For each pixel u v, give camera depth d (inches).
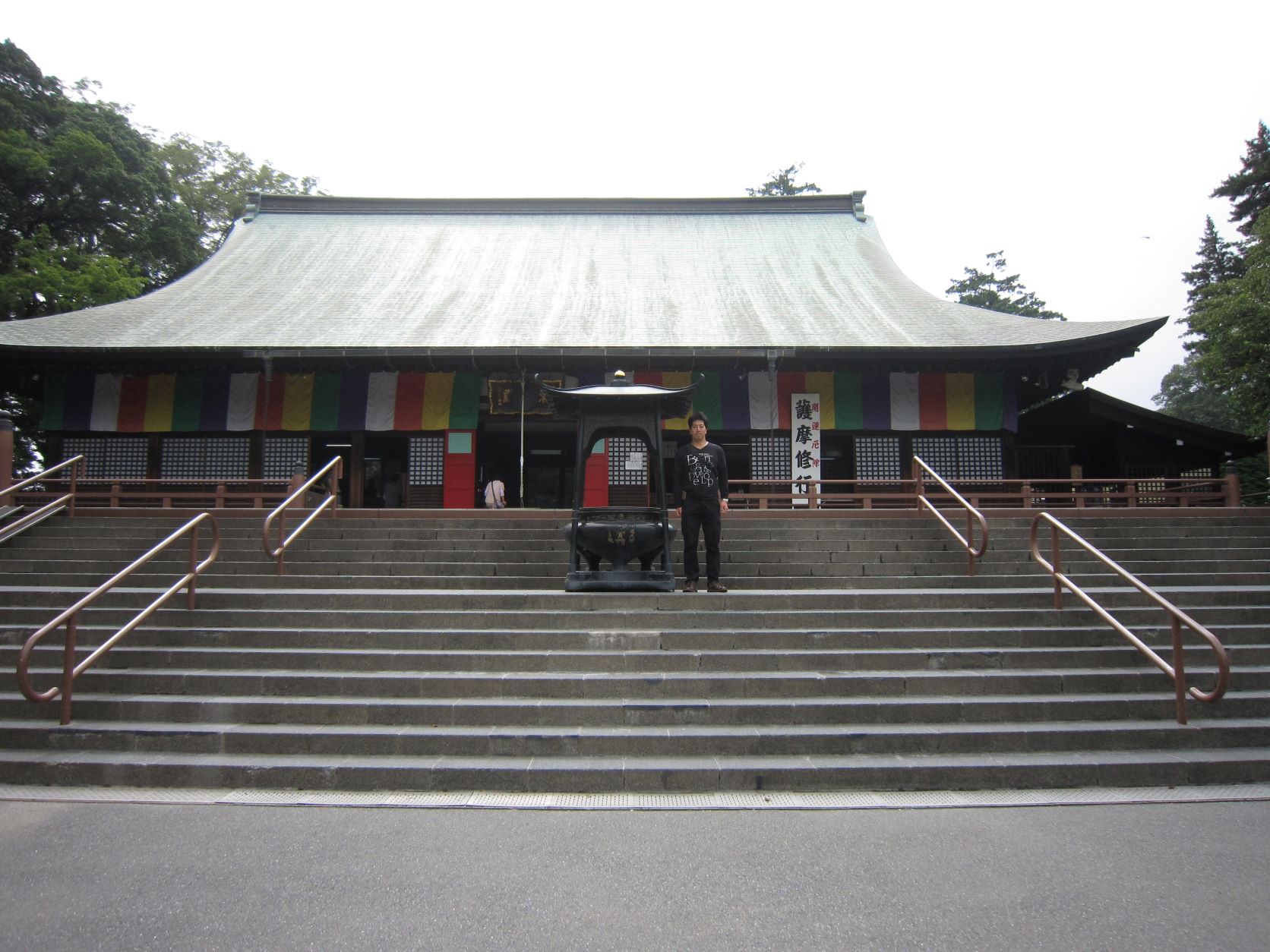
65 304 732.0
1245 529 367.2
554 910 124.9
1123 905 126.6
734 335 580.7
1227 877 136.8
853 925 120.3
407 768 181.9
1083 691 219.3
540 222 842.8
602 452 588.1
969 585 309.3
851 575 328.2
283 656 228.7
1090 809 170.1
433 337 570.9
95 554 337.7
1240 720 205.8
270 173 1165.1
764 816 165.6
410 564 329.4
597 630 245.1
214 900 128.3
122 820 163.2
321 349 537.6
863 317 623.5
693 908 125.7
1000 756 190.9
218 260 736.3
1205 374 717.9
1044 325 583.8
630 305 649.6
